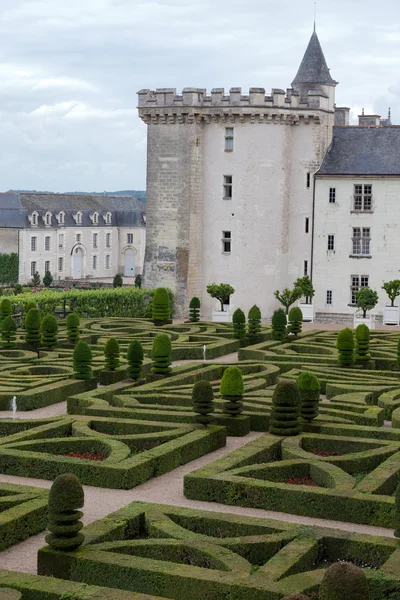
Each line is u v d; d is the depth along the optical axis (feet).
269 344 160.15
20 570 62.28
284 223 232.53
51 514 61.36
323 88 235.20
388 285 215.10
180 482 83.10
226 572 57.52
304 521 72.49
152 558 61.87
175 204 232.73
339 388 118.62
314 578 56.39
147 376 126.41
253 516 70.54
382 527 70.95
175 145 231.50
